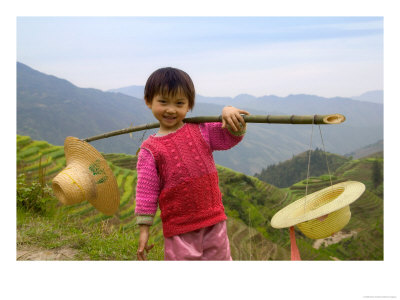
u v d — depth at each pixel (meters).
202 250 2.07
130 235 4.03
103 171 3.40
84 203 4.96
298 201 2.83
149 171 2.06
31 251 3.02
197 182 2.05
